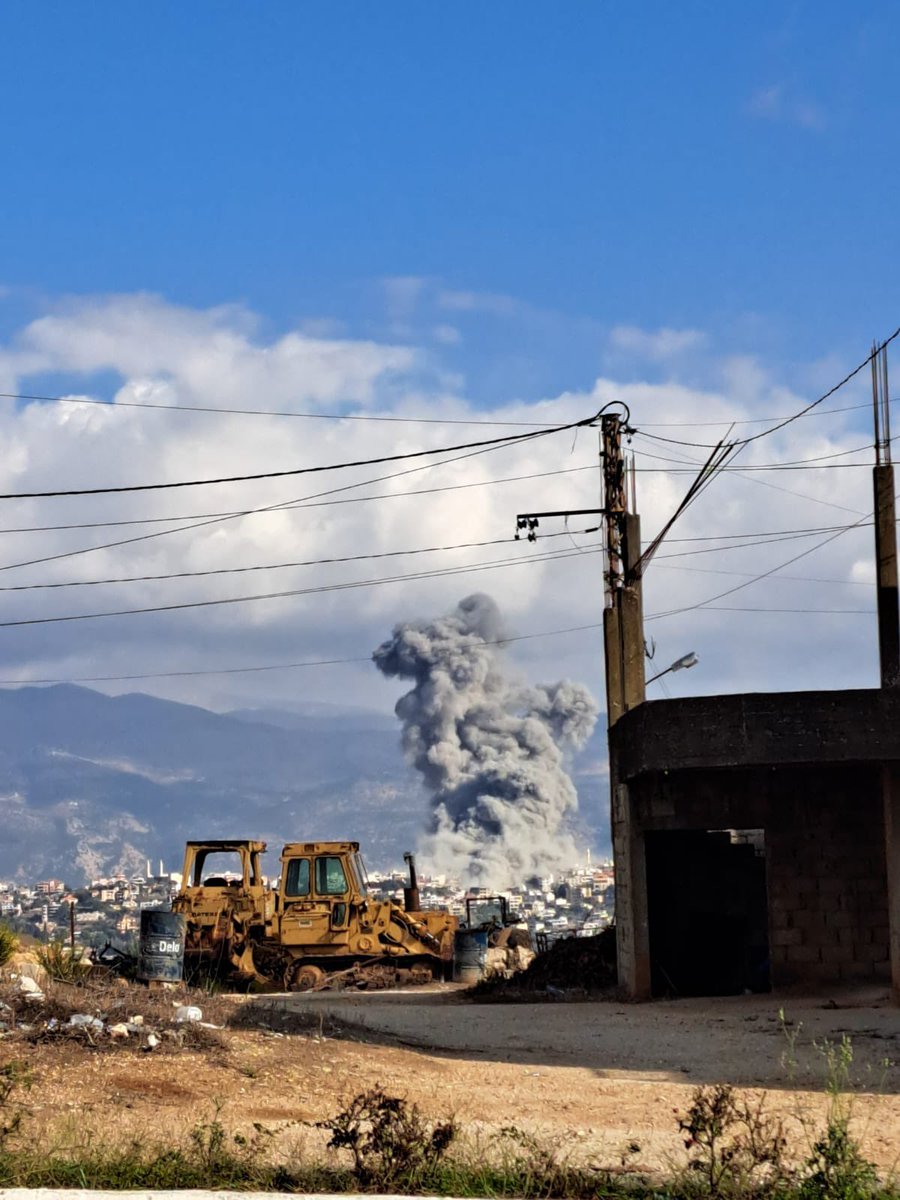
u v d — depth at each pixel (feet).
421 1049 86.38
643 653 154.30
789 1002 119.03
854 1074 75.56
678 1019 109.09
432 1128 56.08
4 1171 45.29
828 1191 45.16
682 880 148.77
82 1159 47.80
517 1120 61.36
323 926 181.37
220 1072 66.85
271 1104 61.93
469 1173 47.83
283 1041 78.13
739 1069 78.59
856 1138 56.03
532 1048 90.48
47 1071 63.00
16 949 114.62
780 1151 48.73
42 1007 75.20
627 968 136.46
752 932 148.97
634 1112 63.82
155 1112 58.18
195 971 172.55
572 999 138.31
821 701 110.32
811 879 129.90
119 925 563.48
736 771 131.34
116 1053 67.97
